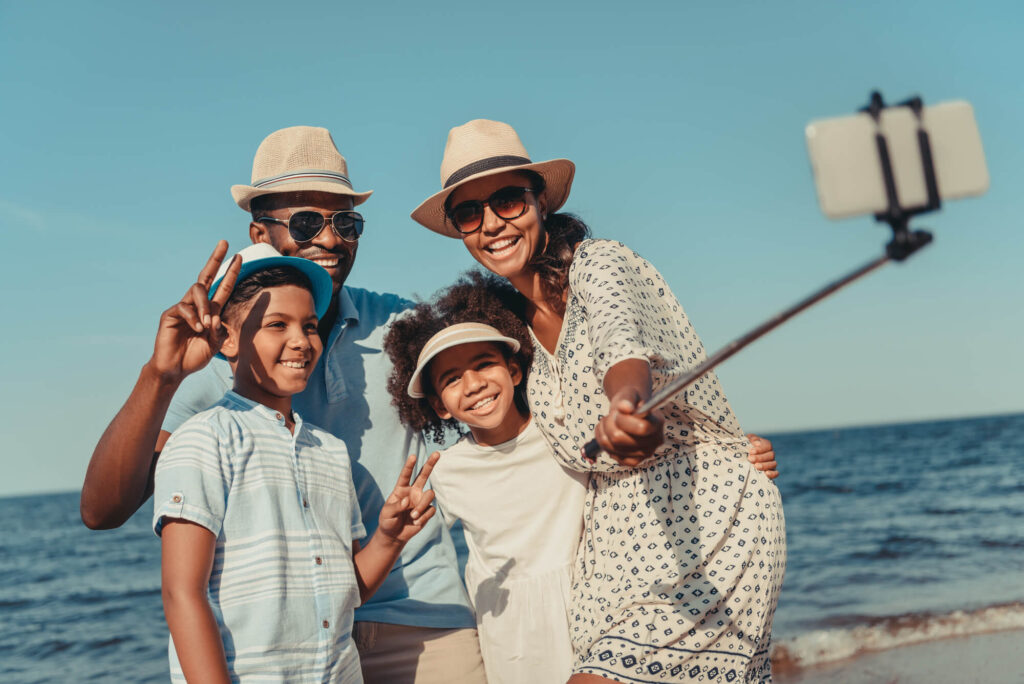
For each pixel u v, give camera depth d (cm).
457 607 376
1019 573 1312
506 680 357
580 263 306
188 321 266
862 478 3553
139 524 3712
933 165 142
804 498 2981
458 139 349
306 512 289
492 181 340
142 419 281
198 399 356
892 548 1775
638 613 292
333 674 282
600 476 332
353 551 326
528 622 351
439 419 385
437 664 365
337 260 386
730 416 312
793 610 1177
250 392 304
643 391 207
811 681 807
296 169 384
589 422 316
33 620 1806
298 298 307
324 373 375
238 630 264
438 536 384
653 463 306
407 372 373
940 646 884
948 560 1534
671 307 314
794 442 6444
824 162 145
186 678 246
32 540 3397
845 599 1238
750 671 299
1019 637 890
